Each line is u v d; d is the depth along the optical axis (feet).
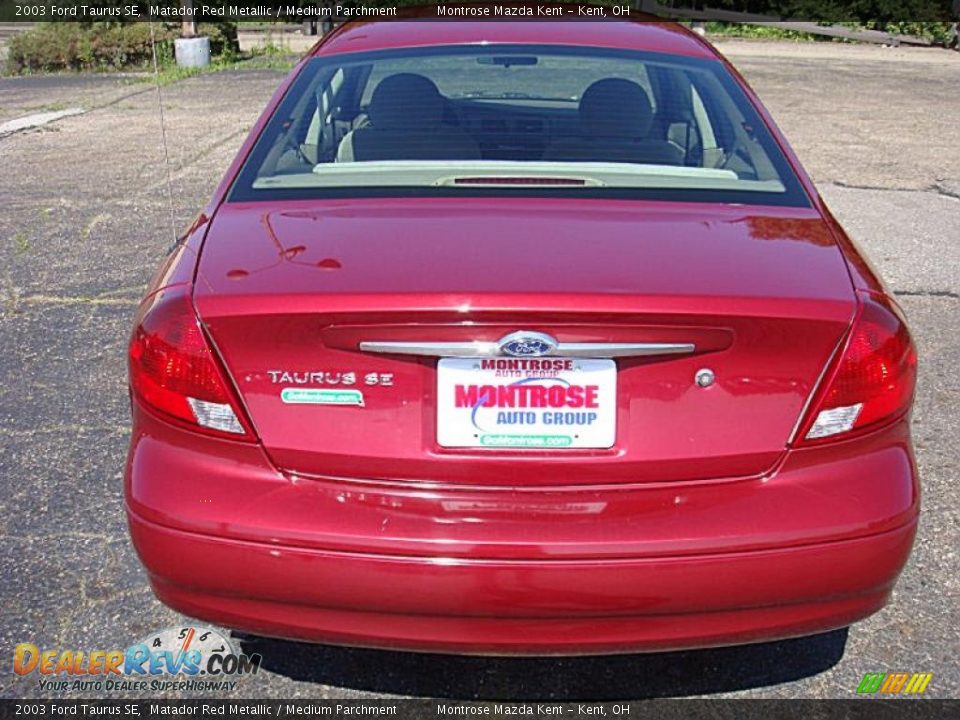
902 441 7.25
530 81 9.93
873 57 60.75
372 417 6.74
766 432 6.81
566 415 6.68
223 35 56.13
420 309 6.43
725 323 6.57
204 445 6.95
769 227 7.92
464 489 6.79
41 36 52.37
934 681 8.34
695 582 6.67
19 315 15.70
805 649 8.71
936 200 24.06
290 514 6.74
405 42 10.71
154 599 9.19
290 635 6.98
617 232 7.59
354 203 8.21
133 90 42.52
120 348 14.49
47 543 9.90
